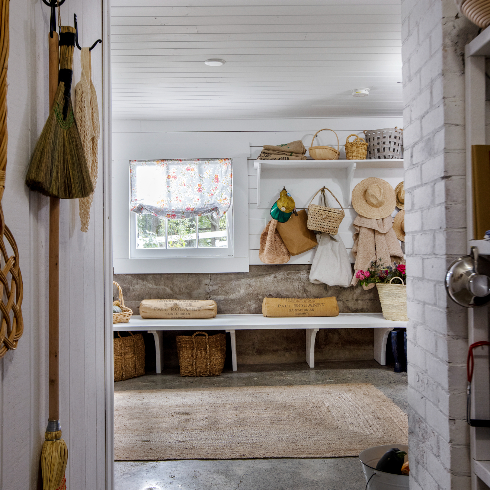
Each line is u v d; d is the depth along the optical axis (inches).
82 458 62.0
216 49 116.0
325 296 182.4
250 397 141.8
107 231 76.4
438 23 58.7
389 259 175.9
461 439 57.1
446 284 54.4
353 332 184.4
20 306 40.5
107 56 77.3
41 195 48.6
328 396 141.6
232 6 96.0
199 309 171.6
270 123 181.5
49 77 47.8
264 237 179.6
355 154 168.9
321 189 179.9
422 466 67.1
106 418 75.0
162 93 148.1
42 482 47.8
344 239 181.5
